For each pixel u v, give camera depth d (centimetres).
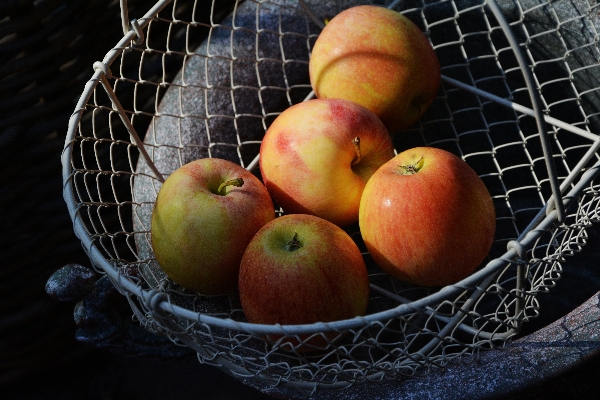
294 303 65
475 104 85
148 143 79
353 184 70
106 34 87
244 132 80
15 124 86
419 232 66
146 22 72
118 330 71
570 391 67
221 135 79
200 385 100
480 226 67
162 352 73
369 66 74
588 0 77
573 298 81
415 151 69
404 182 67
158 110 80
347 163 70
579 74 80
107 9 86
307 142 70
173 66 92
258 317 66
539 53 81
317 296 65
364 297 67
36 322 97
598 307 66
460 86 78
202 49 81
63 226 94
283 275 65
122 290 65
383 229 67
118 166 94
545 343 66
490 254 84
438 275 68
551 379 65
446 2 82
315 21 80
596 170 65
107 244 96
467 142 86
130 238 97
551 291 82
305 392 67
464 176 67
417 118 77
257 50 79
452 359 66
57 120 89
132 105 91
